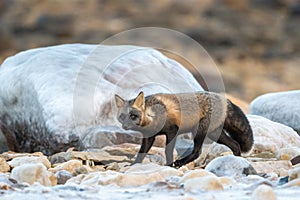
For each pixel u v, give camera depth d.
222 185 21.53
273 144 33.25
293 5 125.25
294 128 38.12
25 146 36.34
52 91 34.41
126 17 113.38
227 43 110.94
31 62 36.78
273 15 122.88
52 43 102.50
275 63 103.69
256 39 113.19
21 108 36.22
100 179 22.78
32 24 106.75
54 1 114.31
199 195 20.33
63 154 31.00
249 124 31.75
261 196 18.56
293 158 29.08
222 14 119.25
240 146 31.66
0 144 38.03
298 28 119.00
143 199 19.84
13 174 23.52
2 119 37.59
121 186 22.42
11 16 109.25
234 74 94.19
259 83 90.31
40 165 23.52
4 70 38.25
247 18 119.62
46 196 20.06
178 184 22.05
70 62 36.06
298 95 39.66
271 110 39.34
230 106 31.12
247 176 24.39
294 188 21.59
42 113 34.22
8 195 20.14
